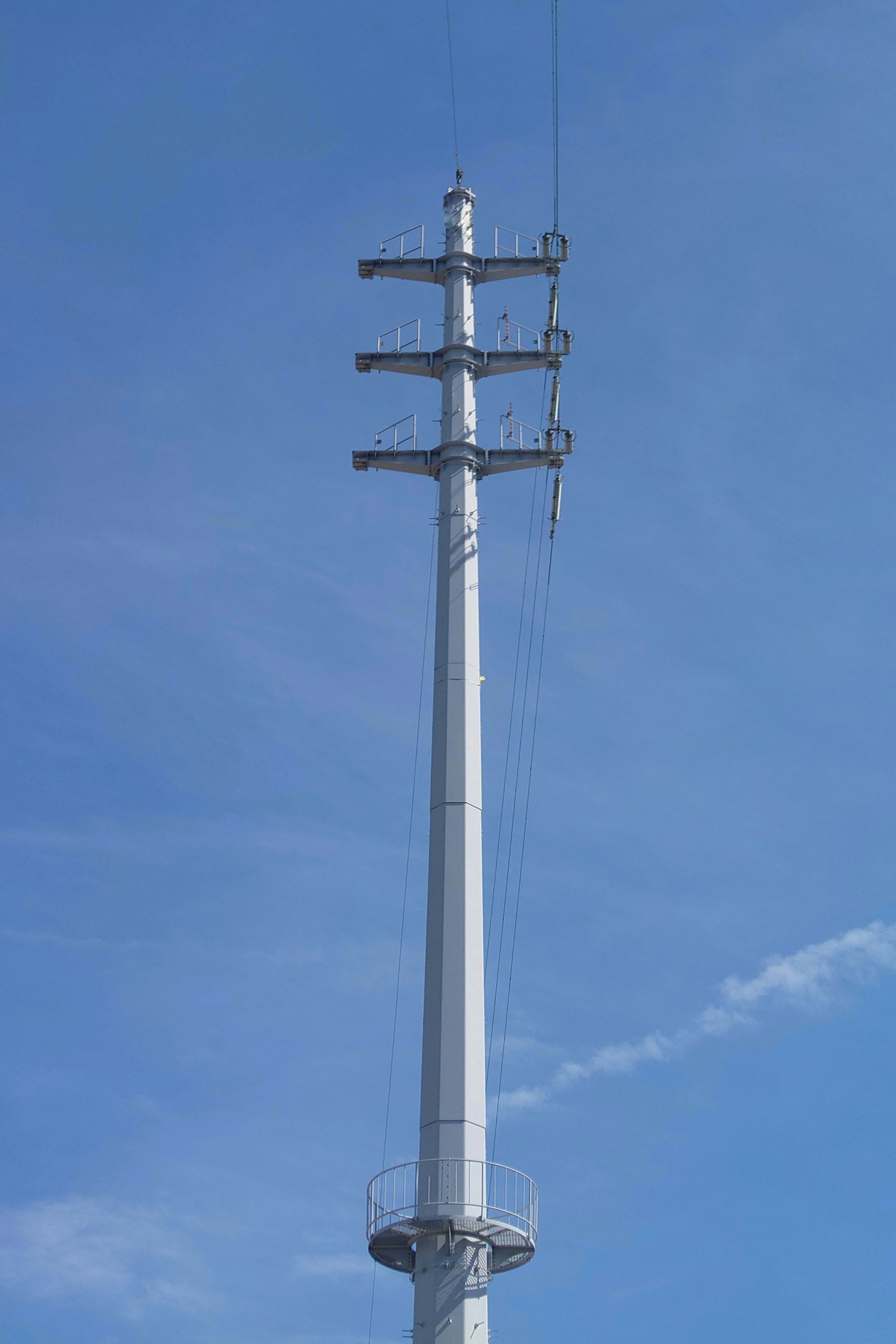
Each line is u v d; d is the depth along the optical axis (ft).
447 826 128.26
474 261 159.63
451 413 148.36
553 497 151.94
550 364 152.56
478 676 136.15
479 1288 111.04
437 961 122.52
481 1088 118.11
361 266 159.22
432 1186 112.27
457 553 140.97
